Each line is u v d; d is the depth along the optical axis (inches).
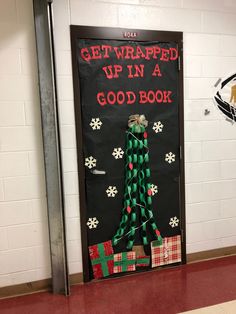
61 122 84.0
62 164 83.7
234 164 102.1
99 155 87.4
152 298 82.5
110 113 86.7
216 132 98.4
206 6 91.6
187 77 92.8
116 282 90.8
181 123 93.7
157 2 87.1
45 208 85.8
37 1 75.1
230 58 96.3
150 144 91.2
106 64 84.7
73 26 81.0
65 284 84.7
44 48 76.8
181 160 95.3
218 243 104.3
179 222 97.7
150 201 91.9
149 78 88.7
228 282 89.6
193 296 83.0
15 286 85.7
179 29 90.0
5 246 84.1
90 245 90.1
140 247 94.0
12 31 77.7
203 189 99.7
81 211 88.2
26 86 80.2
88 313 76.9
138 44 86.7
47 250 87.3
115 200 90.2
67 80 82.8
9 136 80.7
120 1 84.0
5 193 82.4
